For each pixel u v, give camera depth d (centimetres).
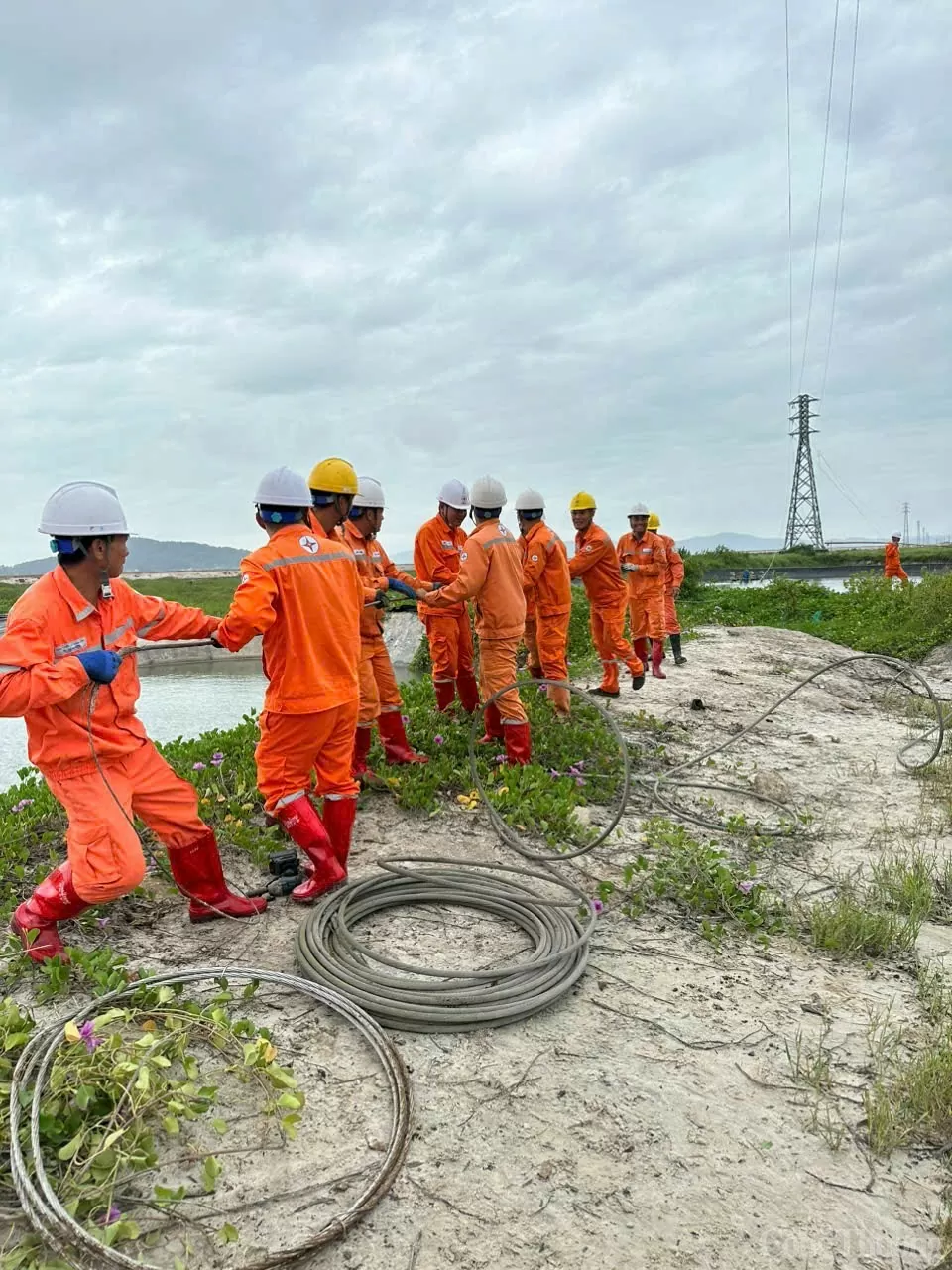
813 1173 290
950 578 1927
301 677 442
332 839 478
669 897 502
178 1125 278
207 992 374
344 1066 333
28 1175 255
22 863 502
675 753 841
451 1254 253
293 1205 267
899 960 442
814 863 568
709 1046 357
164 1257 247
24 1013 348
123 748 388
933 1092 321
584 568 1002
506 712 696
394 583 677
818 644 1658
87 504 359
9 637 340
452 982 388
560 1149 295
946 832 627
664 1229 264
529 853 511
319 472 516
